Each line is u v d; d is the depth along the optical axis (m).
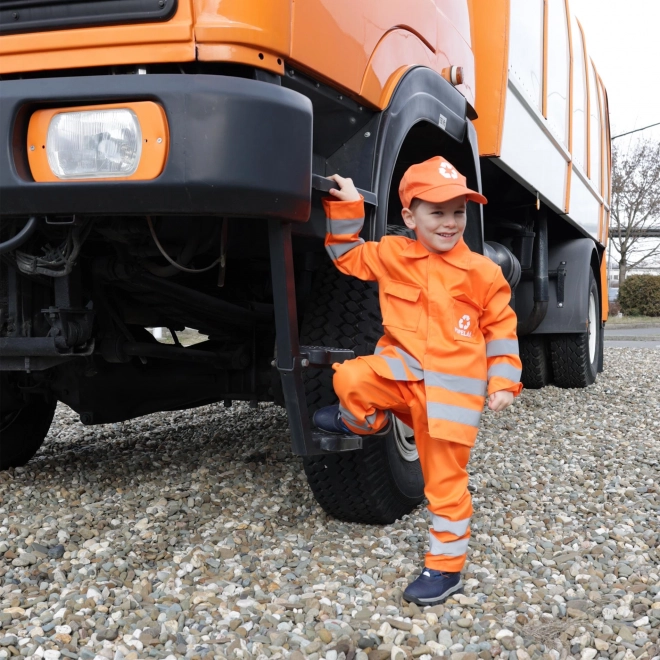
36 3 2.08
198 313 3.34
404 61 2.84
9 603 2.23
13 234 2.35
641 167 32.88
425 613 2.21
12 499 3.29
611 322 25.59
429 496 2.37
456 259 2.33
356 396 2.30
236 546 2.74
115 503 3.25
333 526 2.98
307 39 2.16
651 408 6.08
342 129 2.59
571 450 4.52
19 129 2.04
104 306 2.99
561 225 7.27
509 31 4.38
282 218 2.06
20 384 3.62
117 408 3.70
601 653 2.03
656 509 3.32
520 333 6.84
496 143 4.38
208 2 1.98
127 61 2.03
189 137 1.92
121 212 2.01
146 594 2.32
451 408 2.24
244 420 5.32
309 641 2.04
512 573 2.55
